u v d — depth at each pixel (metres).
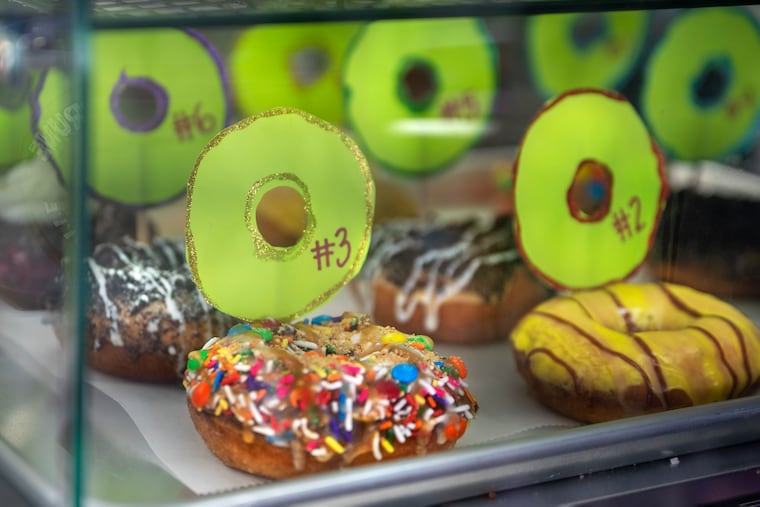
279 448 0.49
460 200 0.71
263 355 0.51
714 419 0.53
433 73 0.69
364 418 0.50
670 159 0.66
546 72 0.69
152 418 0.54
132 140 0.61
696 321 0.60
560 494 0.50
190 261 0.53
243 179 0.53
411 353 0.53
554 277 0.62
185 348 0.57
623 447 0.52
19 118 0.53
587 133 0.62
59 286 0.49
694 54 0.66
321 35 0.66
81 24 0.43
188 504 0.45
